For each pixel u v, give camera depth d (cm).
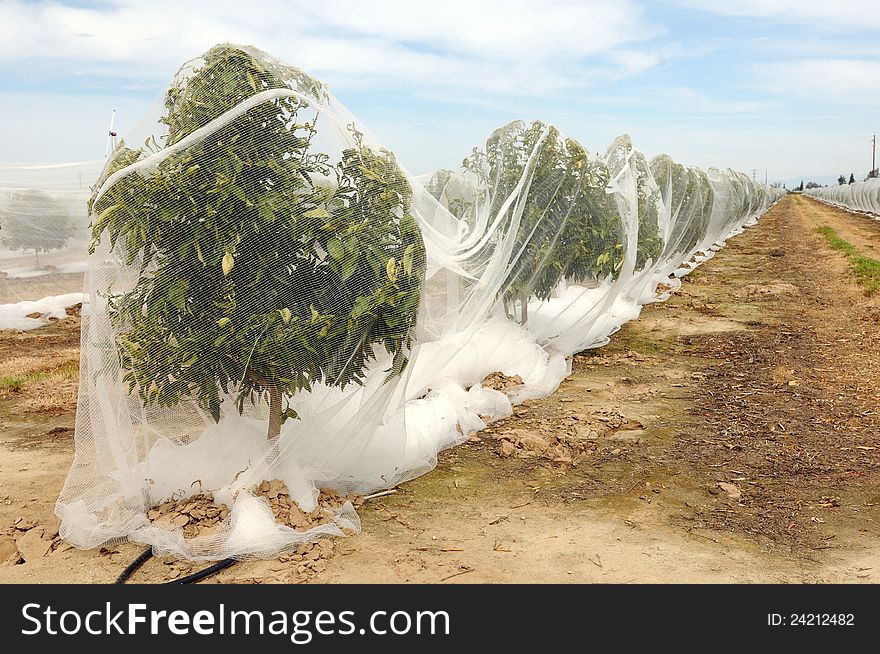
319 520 482
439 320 696
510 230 776
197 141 440
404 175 511
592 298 951
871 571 432
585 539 473
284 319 454
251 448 507
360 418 515
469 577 425
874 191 4806
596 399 800
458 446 650
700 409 764
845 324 1217
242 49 466
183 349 453
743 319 1277
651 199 1194
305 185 464
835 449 640
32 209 1154
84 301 482
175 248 443
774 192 8162
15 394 835
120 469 486
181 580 421
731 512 515
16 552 460
